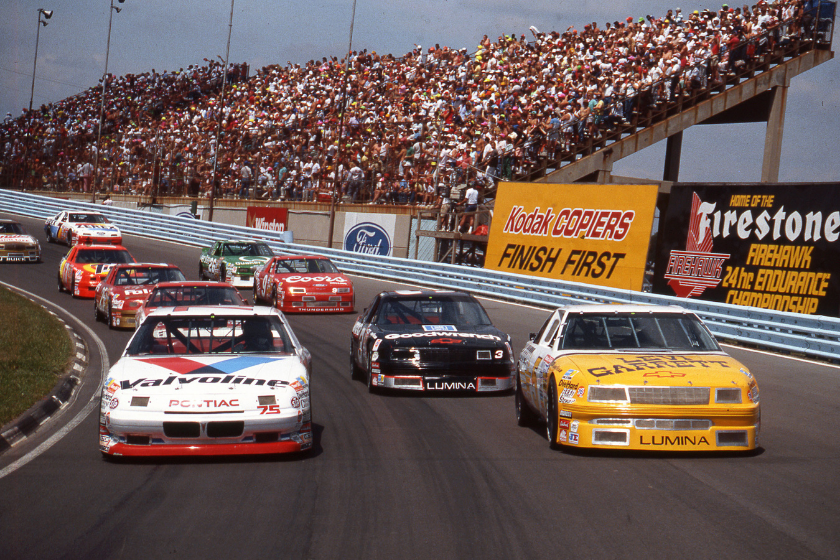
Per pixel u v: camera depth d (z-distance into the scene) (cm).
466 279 8281
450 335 3734
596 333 2802
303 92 14725
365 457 2553
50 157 16662
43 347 4550
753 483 2191
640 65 10538
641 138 9931
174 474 2334
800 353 4962
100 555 1666
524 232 8162
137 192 14912
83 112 18638
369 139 11412
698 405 2408
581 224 7588
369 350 3738
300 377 2588
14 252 9856
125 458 2530
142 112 17462
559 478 2272
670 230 6731
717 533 1778
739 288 6150
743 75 10488
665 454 2548
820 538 1738
